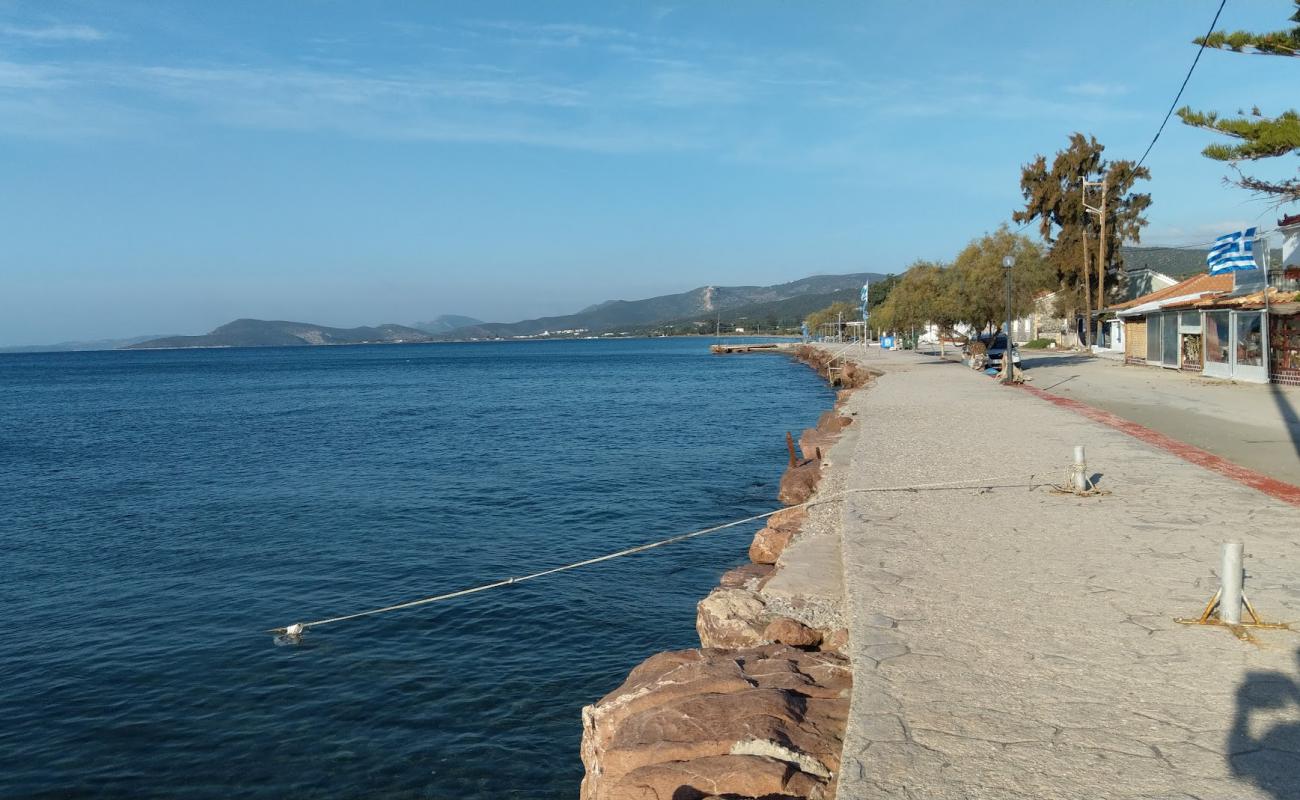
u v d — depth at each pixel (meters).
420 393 66.19
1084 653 5.86
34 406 59.97
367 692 10.43
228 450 32.84
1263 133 13.84
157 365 159.75
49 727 9.76
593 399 54.06
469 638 12.01
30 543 18.14
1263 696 5.10
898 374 43.78
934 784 4.21
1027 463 14.21
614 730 6.22
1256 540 8.96
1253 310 30.08
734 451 28.25
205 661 11.49
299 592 14.28
